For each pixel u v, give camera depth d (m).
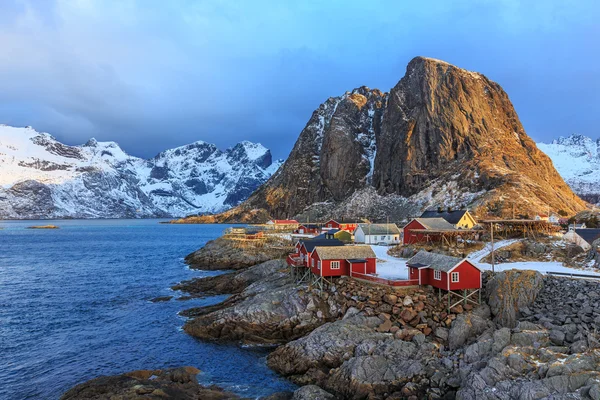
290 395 31.19
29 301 63.31
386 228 96.50
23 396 33.16
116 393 30.11
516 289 40.28
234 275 72.38
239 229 120.69
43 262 107.62
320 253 50.31
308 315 44.91
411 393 29.42
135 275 86.06
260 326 44.69
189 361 39.56
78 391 31.16
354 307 43.84
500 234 74.00
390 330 38.97
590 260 51.44
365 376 31.20
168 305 60.00
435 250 66.56
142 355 41.19
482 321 37.84
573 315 35.41
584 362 26.81
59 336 47.00
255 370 37.41
